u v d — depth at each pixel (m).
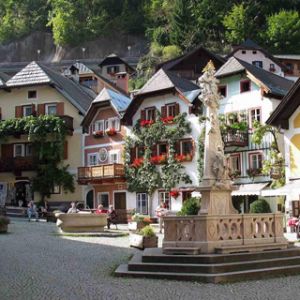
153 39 97.31
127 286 14.07
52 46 116.00
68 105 51.97
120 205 47.62
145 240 21.95
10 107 53.62
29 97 53.25
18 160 51.69
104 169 47.31
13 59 117.38
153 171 45.56
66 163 51.12
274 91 40.03
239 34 84.94
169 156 44.72
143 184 45.94
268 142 40.12
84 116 50.56
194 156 43.62
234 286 14.08
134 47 107.00
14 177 52.78
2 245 22.94
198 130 43.50
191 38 87.56
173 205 44.19
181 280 14.95
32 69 53.66
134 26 109.62
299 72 77.38
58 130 50.34
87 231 30.48
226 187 18.28
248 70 41.03
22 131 51.47
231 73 41.78
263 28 85.56
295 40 82.56
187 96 43.88
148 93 46.00
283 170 37.31
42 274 15.80
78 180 48.66
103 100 49.28
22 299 12.19
